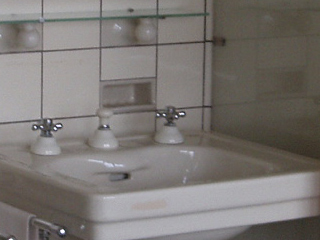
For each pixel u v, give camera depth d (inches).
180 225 60.1
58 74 73.4
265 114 76.5
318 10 69.7
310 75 71.2
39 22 68.5
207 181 61.5
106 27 74.9
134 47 76.7
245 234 78.9
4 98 71.2
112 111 73.2
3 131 71.7
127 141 75.4
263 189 62.9
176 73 79.6
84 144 73.3
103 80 75.7
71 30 73.2
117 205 56.9
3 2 70.0
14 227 60.3
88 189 58.1
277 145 75.7
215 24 80.5
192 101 81.0
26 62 71.7
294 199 64.6
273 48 74.8
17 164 65.4
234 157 71.9
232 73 79.4
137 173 72.2
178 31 78.9
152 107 78.9
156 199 58.4
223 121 81.1
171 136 75.1
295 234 74.9
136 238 58.6
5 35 70.1
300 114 72.7
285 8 73.1
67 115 74.4
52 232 57.2
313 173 65.2
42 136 69.8
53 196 60.0
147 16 73.2
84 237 58.0
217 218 61.6
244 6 77.1
